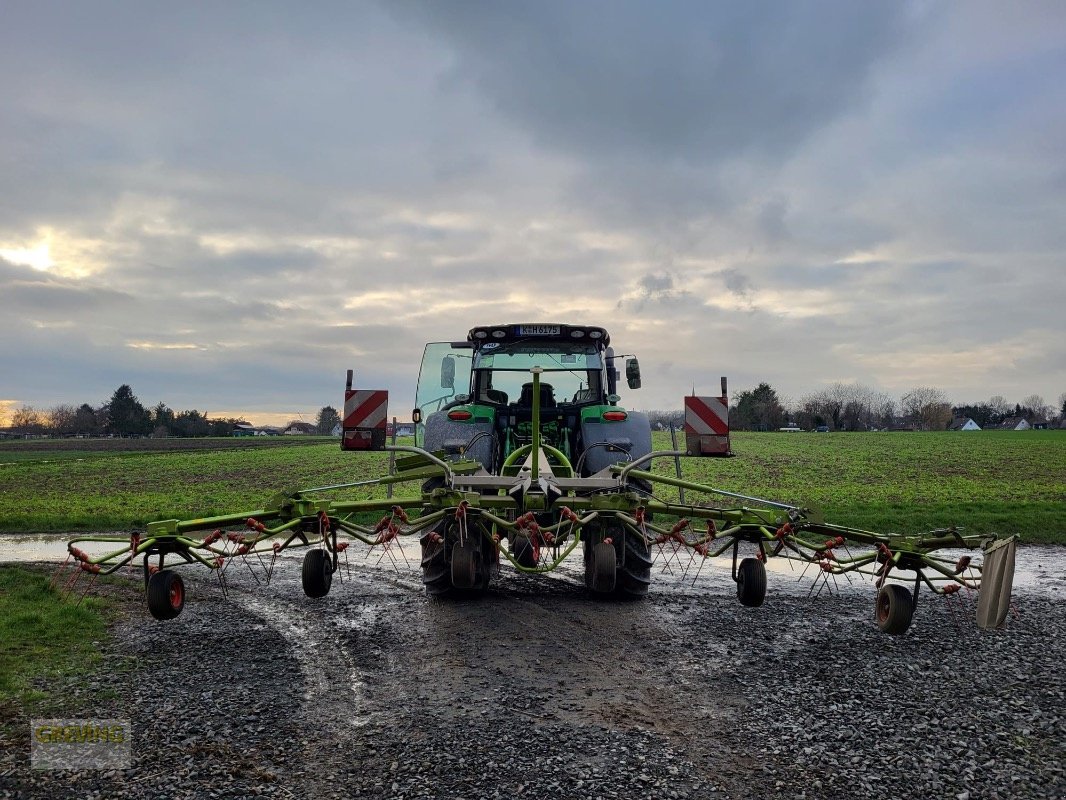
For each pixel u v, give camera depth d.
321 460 36.22
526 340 9.08
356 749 4.03
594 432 8.45
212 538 5.88
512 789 3.59
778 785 3.64
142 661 5.54
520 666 5.46
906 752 4.00
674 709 4.62
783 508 6.36
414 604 7.46
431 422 8.67
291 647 5.95
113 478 26.91
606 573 6.55
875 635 6.32
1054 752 4.00
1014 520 13.26
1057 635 6.32
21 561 10.62
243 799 3.50
